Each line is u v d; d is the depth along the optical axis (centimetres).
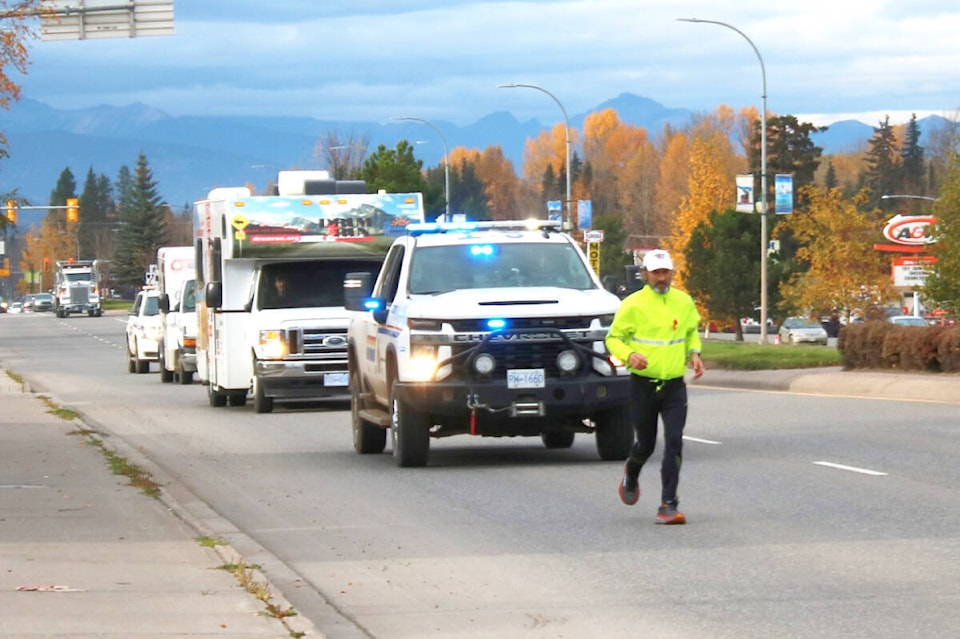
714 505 2744
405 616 1903
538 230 3753
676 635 1744
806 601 1897
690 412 4816
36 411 5509
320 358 5366
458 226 3772
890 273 14375
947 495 2781
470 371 3338
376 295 3850
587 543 2395
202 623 1764
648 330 2566
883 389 5272
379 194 5472
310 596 2039
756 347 7288
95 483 3241
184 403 6347
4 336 18300
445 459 3725
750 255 13525
